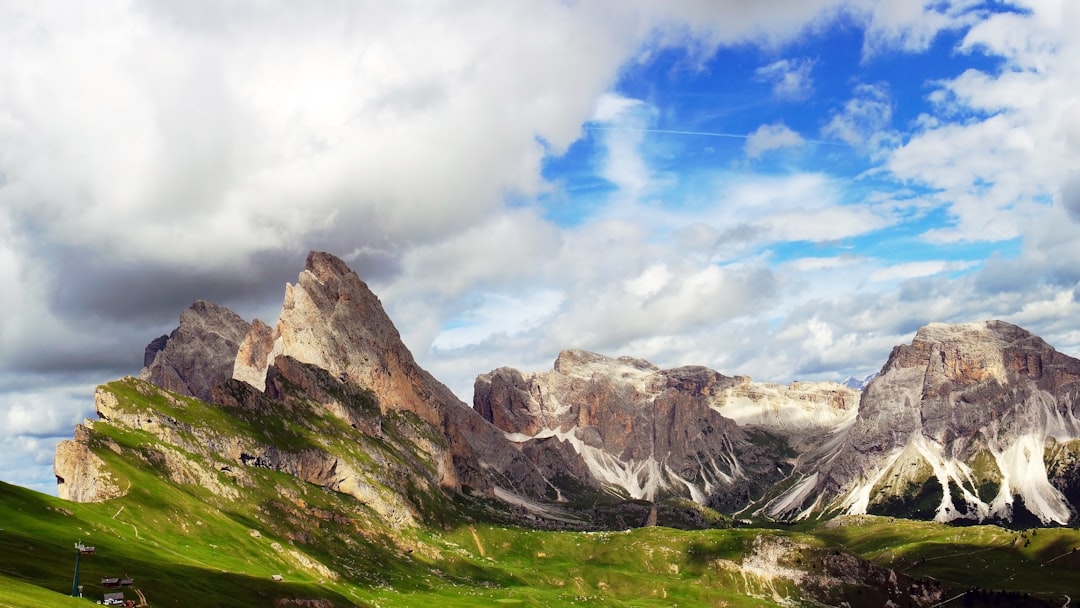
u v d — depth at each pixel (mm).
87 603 198500
